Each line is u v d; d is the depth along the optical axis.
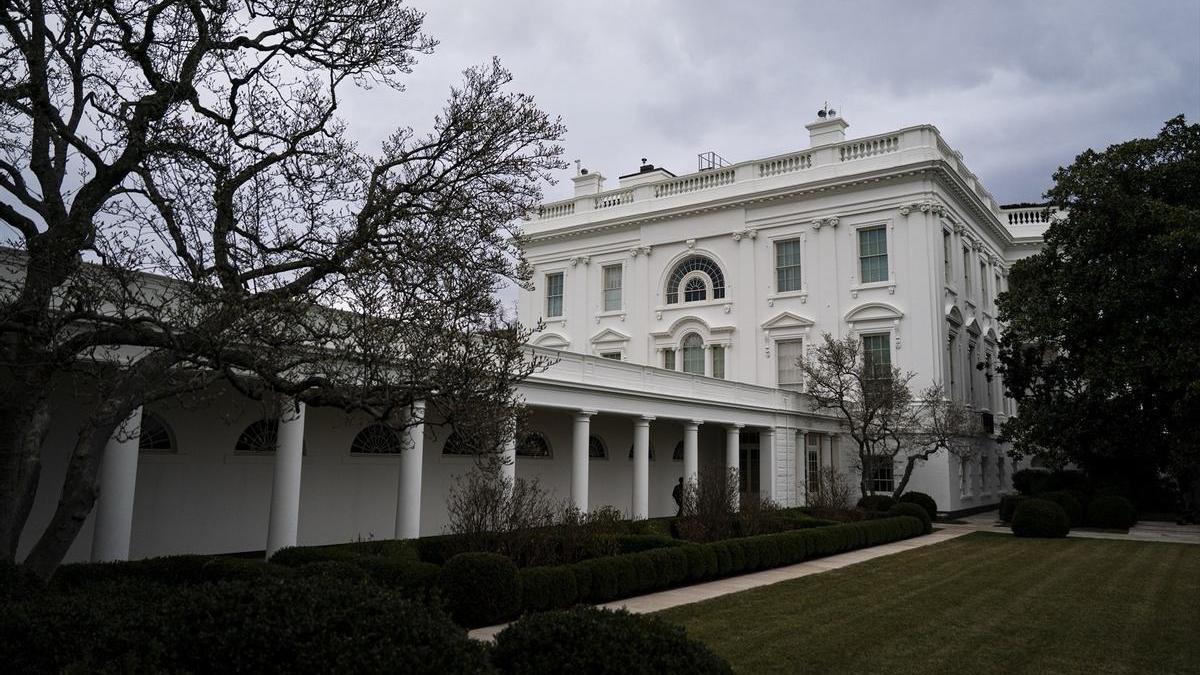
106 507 12.41
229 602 5.48
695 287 38.03
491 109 10.48
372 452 20.06
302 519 18.09
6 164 8.62
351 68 10.75
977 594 14.19
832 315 33.62
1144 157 28.09
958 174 33.56
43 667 5.80
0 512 7.99
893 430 29.31
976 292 37.38
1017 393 32.62
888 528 23.17
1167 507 34.88
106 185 8.50
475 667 5.20
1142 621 12.01
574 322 41.03
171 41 9.52
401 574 11.31
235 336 7.82
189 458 16.42
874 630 11.16
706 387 26.45
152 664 5.18
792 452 30.72
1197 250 24.86
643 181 40.09
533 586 11.82
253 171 9.03
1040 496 29.33
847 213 33.84
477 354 9.28
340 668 4.86
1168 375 25.67
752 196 35.81
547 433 25.22
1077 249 29.36
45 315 7.81
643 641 5.66
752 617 11.98
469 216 9.88
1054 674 9.12
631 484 28.72
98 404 8.45
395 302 8.80
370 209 9.29
